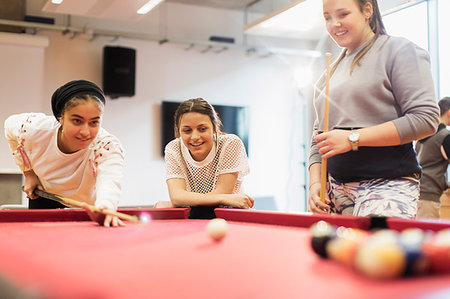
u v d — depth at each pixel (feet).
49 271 3.09
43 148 8.06
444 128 13.08
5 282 2.85
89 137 7.17
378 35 6.97
